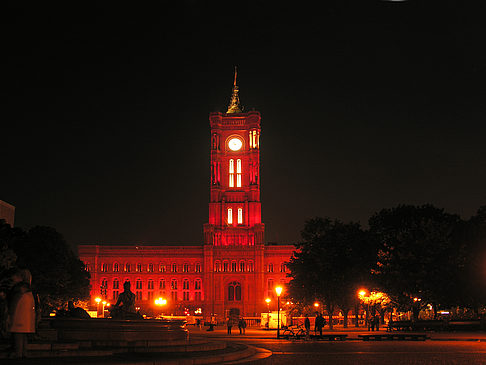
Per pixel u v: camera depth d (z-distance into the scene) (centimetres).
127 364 2264
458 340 5103
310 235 8938
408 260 7275
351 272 8306
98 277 17188
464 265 7244
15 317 2238
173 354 2959
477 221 7769
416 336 5197
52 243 9388
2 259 5150
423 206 8588
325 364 2803
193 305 16912
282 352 3712
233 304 16725
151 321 3584
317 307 10275
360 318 10900
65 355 2567
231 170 18025
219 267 16988
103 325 3369
